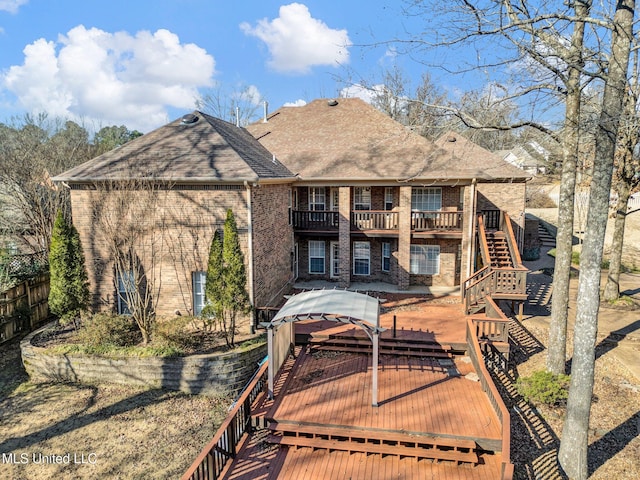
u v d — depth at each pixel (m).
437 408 9.33
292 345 12.69
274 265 16.56
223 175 13.07
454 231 18.11
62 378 12.40
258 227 14.27
